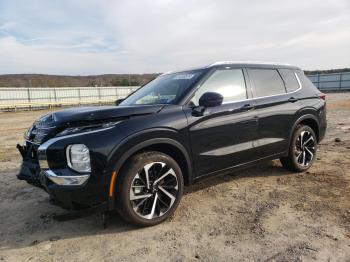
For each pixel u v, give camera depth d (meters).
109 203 3.23
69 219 3.17
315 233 3.20
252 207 3.93
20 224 3.71
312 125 5.52
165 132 3.51
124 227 3.53
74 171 3.11
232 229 3.38
